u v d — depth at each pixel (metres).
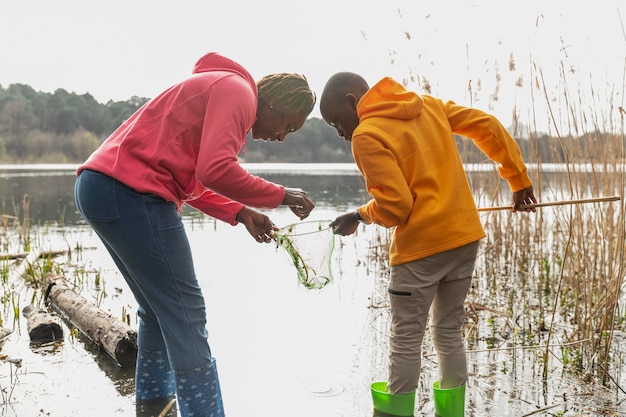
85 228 8.72
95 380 3.02
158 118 2.39
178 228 2.41
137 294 2.62
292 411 2.66
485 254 5.73
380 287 5.14
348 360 3.32
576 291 4.00
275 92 2.57
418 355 2.58
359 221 2.73
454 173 2.59
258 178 2.40
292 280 5.39
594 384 2.96
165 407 2.68
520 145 5.84
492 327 3.93
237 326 3.98
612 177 4.78
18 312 4.09
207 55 2.57
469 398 2.79
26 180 18.73
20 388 2.90
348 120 2.81
